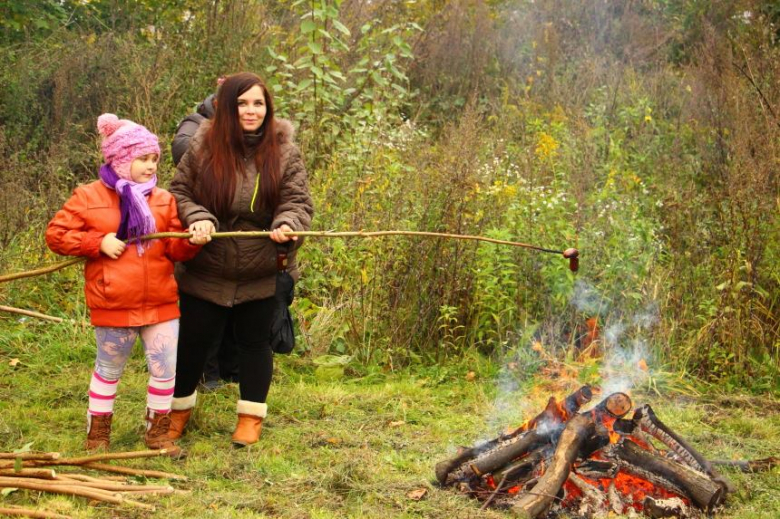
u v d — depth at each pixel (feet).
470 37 40.68
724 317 21.74
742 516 13.74
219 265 15.72
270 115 15.97
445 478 14.56
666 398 20.35
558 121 34.91
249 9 35.50
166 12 36.86
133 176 15.01
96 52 33.01
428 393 20.21
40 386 19.61
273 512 13.56
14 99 31.17
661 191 28.32
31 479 13.42
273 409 18.58
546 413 14.29
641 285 22.77
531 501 13.26
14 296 23.41
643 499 13.79
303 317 22.17
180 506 13.50
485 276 22.65
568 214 24.11
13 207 25.16
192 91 31.96
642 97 36.58
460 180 23.16
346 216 23.53
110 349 15.24
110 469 14.32
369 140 26.43
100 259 14.94
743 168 23.97
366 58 28.96
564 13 45.75
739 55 34.45
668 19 46.29
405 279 22.59
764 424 18.66
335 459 15.72
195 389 16.76
